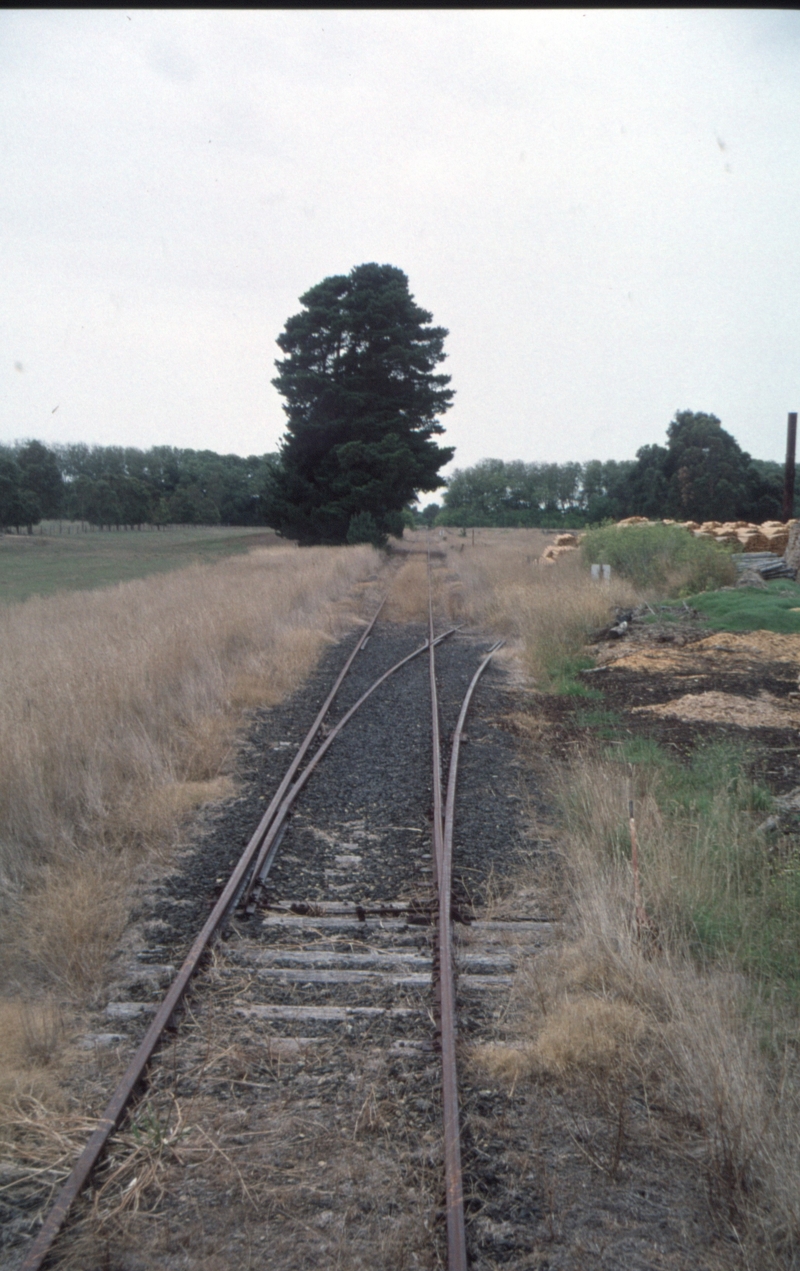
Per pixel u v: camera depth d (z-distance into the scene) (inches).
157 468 5246.1
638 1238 119.8
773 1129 133.3
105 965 189.9
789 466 1389.0
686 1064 147.6
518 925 210.2
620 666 561.6
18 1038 161.3
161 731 354.3
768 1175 125.4
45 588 1286.9
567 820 268.8
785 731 404.5
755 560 948.6
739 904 201.8
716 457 2615.7
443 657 601.6
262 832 262.7
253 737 382.0
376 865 248.1
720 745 362.6
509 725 412.8
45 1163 132.9
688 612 721.0
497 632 724.0
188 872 239.1
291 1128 140.2
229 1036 164.4
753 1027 159.3
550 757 355.6
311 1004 176.2
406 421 1772.9
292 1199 125.8
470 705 450.9
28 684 354.9
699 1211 124.5
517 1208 124.3
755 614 689.0
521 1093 149.2
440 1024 166.7
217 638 522.3
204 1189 128.3
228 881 228.7
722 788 292.5
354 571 1192.2
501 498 5265.8
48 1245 114.6
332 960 193.3
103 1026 168.4
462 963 191.9
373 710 438.6
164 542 2748.5
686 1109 142.9
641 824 250.2
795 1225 117.6
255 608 651.5
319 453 1840.6
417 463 1748.3
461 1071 153.3
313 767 336.5
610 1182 129.7
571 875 235.5
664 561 880.3
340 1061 157.4
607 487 4997.5
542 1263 115.2
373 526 1733.5
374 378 1752.0
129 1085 145.1
